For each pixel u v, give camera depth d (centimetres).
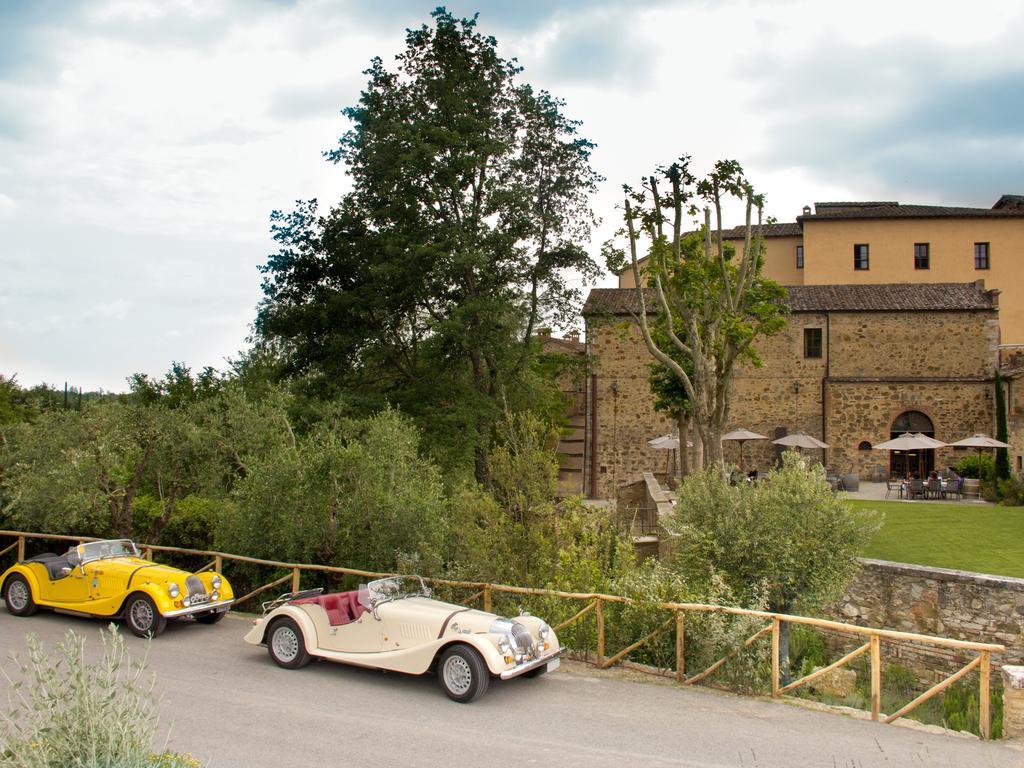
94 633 1095
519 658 820
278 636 940
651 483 2538
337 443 1299
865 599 1390
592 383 3334
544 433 1270
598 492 3306
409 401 2380
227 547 1386
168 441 1487
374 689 853
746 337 1683
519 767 638
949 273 4178
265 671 919
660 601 938
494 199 2305
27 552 1681
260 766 633
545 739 705
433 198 2416
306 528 1266
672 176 1766
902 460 3225
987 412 3145
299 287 2538
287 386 2505
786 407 3272
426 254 2191
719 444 1731
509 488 1179
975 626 1260
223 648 1023
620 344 3334
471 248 2241
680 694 855
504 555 1130
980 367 3191
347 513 1263
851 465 3212
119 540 1223
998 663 1222
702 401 1723
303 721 745
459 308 2255
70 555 1155
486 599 1052
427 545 1224
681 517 1147
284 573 1309
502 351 2367
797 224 4559
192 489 1608
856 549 1090
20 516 1498
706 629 909
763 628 898
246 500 1340
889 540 1848
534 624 875
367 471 1269
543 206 2541
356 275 2497
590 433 3331
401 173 2319
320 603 930
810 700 852
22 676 862
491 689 862
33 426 1661
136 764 452
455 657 820
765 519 1084
